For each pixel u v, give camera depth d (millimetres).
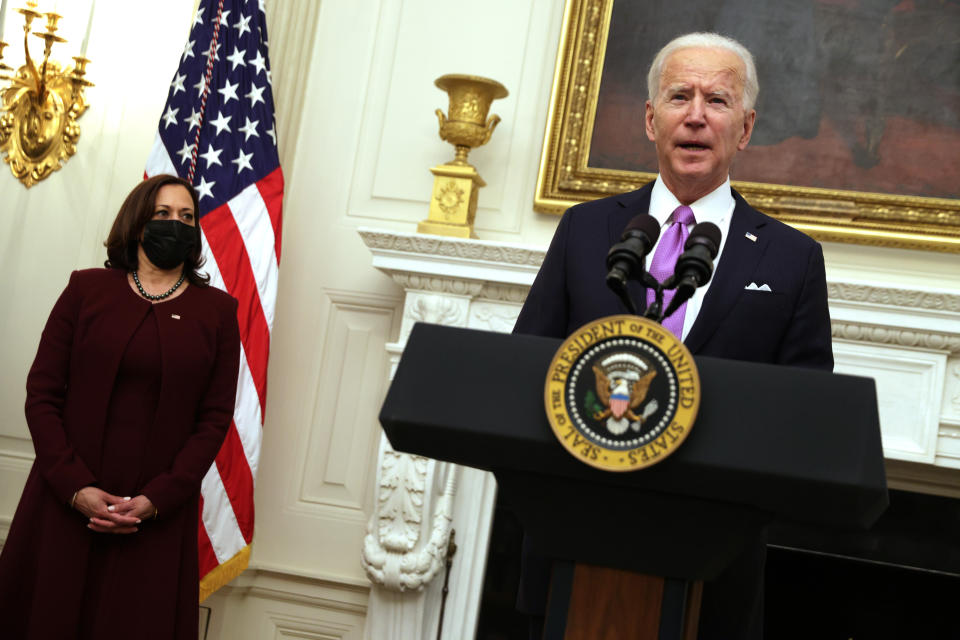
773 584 3771
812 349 1665
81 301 2658
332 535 3932
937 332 3287
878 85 3672
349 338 4039
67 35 4273
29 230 4219
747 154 3744
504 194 3996
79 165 4238
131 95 4262
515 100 4035
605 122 3867
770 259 1681
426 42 4152
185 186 2820
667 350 973
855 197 3619
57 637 2445
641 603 1066
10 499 4066
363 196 4109
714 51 1741
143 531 2539
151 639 2502
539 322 1742
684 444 966
